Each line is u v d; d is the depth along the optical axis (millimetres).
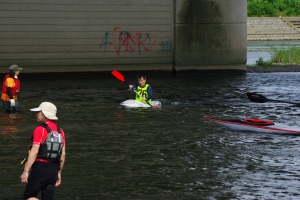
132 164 19766
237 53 51844
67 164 19719
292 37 100000
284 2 113062
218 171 18844
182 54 50938
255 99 31625
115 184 17328
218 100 35844
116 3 49156
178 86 43219
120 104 33469
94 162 20016
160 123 27719
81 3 48281
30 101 35094
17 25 46875
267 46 83562
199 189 16797
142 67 50469
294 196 16141
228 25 51344
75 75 48875
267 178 18000
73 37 48375
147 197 16031
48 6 47500
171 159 20500
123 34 49625
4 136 24359
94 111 31312
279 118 29438
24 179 13211
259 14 109250
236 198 15953
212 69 51656
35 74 47844
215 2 50781
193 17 50688
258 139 24078
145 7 49906
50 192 13664
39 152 13453
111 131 25656
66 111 31250
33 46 47469
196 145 22844
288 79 47500
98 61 49281
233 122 26297
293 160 20375
